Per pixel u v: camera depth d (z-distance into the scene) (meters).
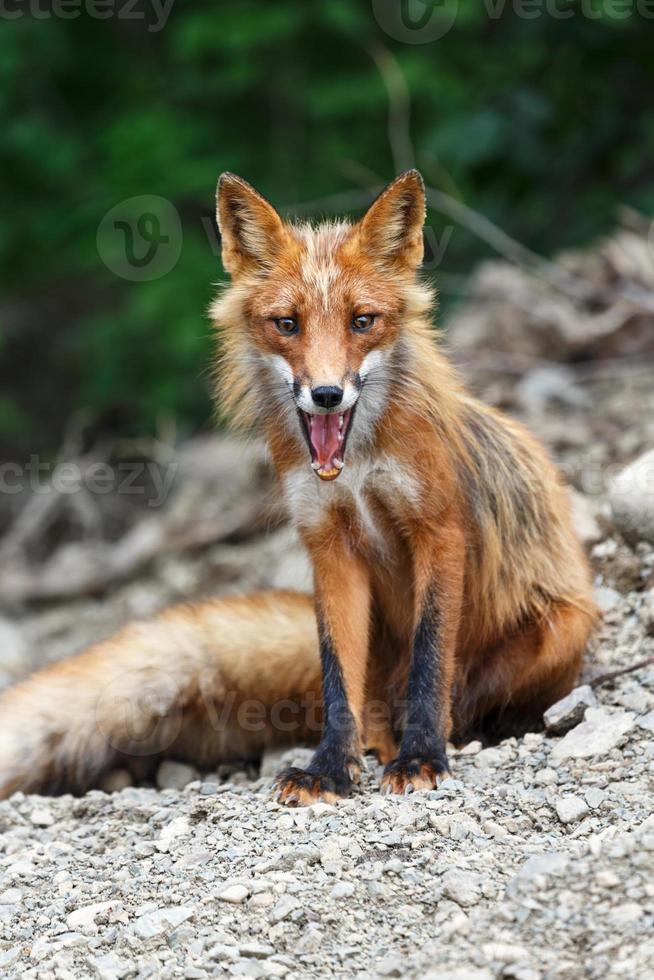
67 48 25.16
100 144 23.75
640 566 10.91
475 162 20.27
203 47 22.11
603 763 7.94
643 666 9.36
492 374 17.00
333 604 8.83
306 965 6.29
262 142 23.19
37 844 8.44
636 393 15.49
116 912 7.01
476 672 9.73
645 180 20.47
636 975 5.68
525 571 9.66
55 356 27.00
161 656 10.16
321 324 8.46
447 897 6.61
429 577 8.72
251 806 8.20
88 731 10.12
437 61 21.92
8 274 24.89
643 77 20.64
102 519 19.11
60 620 16.44
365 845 7.23
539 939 6.09
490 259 20.80
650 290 16.98
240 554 15.94
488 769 8.31
